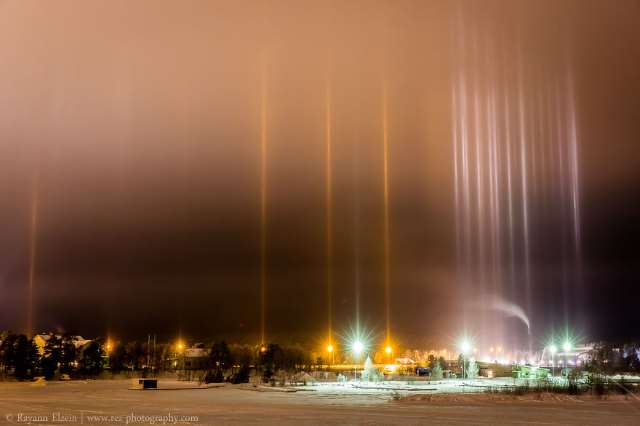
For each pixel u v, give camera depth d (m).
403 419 29.33
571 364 85.44
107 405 37.91
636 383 50.94
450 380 70.75
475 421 28.45
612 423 27.84
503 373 83.81
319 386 59.94
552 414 31.59
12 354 83.38
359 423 27.70
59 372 86.94
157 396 46.81
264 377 70.00
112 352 114.69
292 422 28.22
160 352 127.38
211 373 71.38
